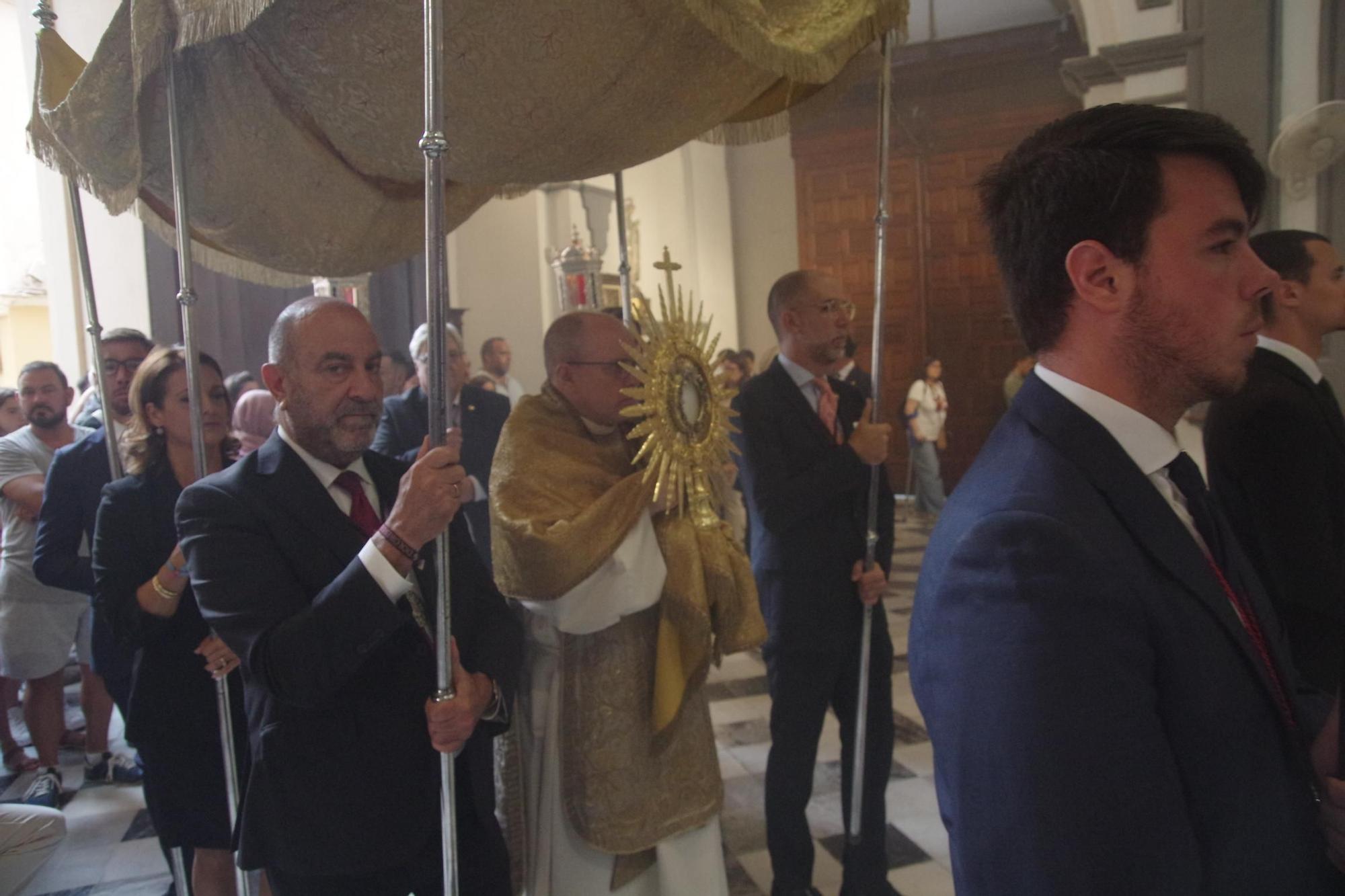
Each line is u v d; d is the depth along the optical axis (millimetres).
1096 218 912
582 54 1548
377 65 1569
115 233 5516
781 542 2396
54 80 1881
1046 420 935
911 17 10312
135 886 2748
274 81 1732
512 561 1742
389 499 1742
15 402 4273
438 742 1433
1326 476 1806
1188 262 891
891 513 2502
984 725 800
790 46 1637
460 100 1617
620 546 1778
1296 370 1881
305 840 1499
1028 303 986
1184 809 785
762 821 2990
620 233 2457
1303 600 1791
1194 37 4652
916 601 964
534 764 1969
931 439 9312
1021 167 987
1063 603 797
